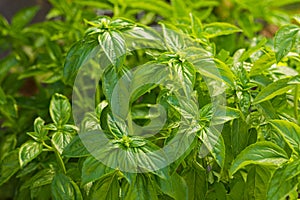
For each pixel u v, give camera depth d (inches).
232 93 32.5
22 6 54.7
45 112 39.1
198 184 31.9
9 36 45.6
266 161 29.7
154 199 30.2
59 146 32.2
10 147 39.1
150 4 42.9
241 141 31.7
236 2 44.6
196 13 43.3
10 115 40.6
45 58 43.4
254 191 31.8
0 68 43.8
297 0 44.7
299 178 29.3
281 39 31.3
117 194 30.9
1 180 34.0
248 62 34.9
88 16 43.7
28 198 36.4
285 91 31.8
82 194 32.2
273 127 31.3
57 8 46.2
